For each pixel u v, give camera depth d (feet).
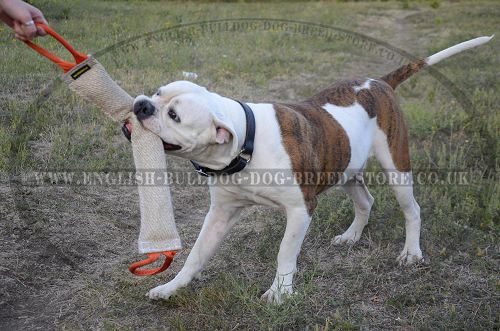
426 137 21.34
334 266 13.46
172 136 9.85
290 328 11.00
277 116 11.10
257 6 46.03
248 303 11.39
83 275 12.55
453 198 16.87
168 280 12.59
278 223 15.08
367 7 51.44
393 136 13.39
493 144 20.10
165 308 11.59
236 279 12.42
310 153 11.32
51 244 13.41
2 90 21.48
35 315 11.16
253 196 11.22
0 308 11.25
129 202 15.93
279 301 11.36
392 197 16.70
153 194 9.68
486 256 13.91
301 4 49.80
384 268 13.47
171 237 9.71
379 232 14.93
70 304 11.53
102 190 16.33
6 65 23.48
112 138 19.16
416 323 11.34
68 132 18.81
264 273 13.05
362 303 12.03
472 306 11.98
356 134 12.60
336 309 11.70
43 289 11.96
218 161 10.50
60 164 16.87
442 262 13.66
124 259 13.29
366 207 14.44
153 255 9.62
